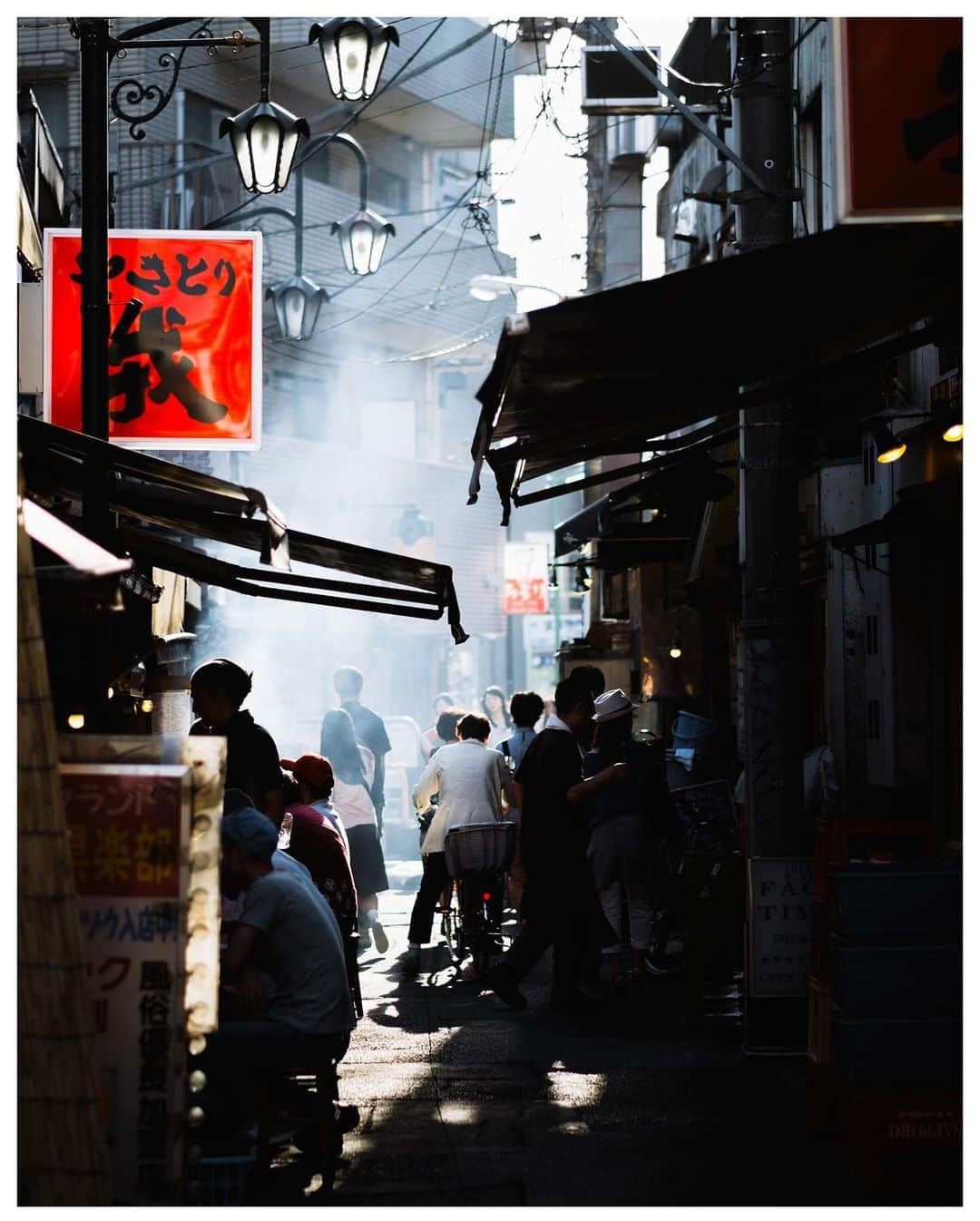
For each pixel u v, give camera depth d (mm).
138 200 25297
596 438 8070
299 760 9961
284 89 29031
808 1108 7652
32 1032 4699
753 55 9695
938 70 5352
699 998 10602
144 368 11562
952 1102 6617
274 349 29359
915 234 5746
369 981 12969
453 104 31875
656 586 22406
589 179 25766
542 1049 9945
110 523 7859
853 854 7457
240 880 6926
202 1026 5277
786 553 9906
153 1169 5086
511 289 25141
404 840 25125
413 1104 8453
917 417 11430
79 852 5168
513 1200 6602
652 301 5840
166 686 12172
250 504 8102
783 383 7684
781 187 9727
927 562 12258
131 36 9992
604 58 20703
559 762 11477
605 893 11789
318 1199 6652
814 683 15859
